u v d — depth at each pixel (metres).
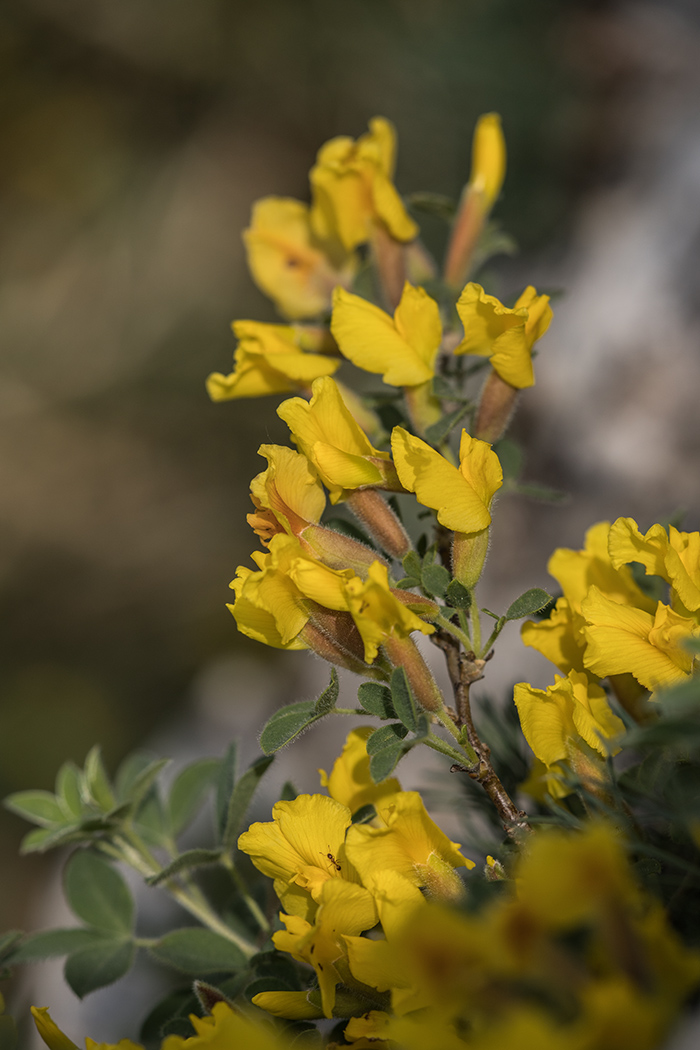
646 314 0.79
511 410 0.49
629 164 1.02
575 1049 0.41
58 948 0.51
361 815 0.47
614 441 0.75
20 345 2.01
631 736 0.42
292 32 1.71
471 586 0.47
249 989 0.46
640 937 0.41
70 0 1.89
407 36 1.52
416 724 0.45
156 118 1.96
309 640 0.46
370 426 0.51
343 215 0.52
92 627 1.84
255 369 0.51
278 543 0.46
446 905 0.44
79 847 0.52
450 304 0.52
